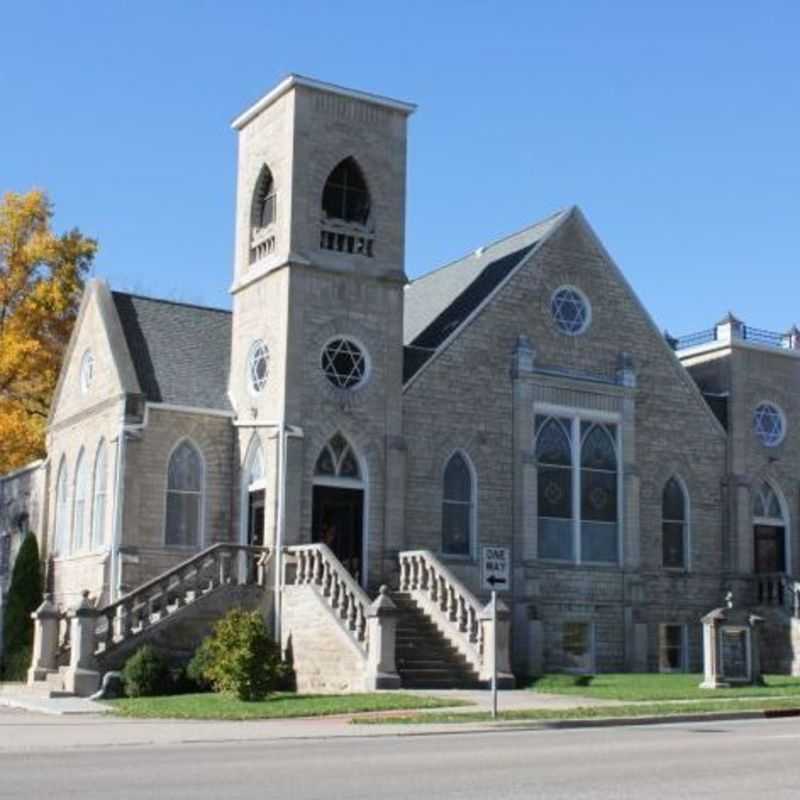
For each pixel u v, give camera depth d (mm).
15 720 24844
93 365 39969
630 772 15461
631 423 42500
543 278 41719
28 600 41188
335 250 37875
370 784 14367
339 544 36594
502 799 13133
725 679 32812
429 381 39000
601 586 41000
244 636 29031
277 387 36625
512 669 38812
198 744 20297
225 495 37625
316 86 38000
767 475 46094
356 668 31000
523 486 39781
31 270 55375
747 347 46281
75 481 40406
